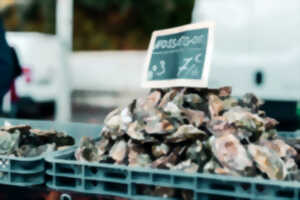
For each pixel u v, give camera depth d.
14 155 1.46
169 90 1.61
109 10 16.67
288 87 4.24
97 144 1.49
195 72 1.53
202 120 1.38
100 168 1.21
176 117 1.36
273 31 4.25
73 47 16.52
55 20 15.30
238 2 4.34
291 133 1.82
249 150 1.27
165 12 16.53
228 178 1.08
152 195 1.19
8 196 1.36
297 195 1.04
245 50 4.36
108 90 9.62
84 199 1.24
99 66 9.89
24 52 6.79
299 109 4.29
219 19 4.41
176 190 1.18
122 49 16.70
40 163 1.30
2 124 2.25
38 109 7.27
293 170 1.32
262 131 1.39
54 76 7.11
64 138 1.65
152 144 1.34
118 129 1.41
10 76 2.88
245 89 4.36
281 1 4.20
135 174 1.18
